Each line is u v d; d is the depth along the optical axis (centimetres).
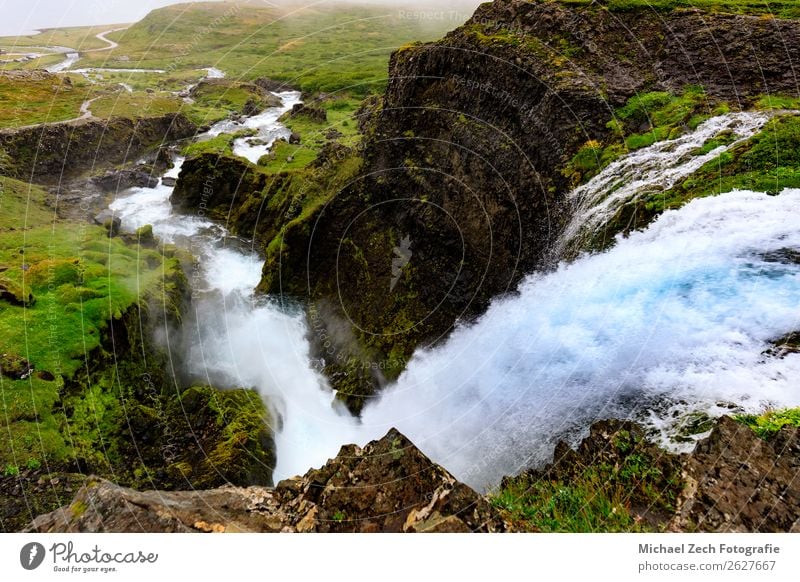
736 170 1397
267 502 796
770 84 1845
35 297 1752
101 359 1639
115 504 732
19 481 1197
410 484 761
